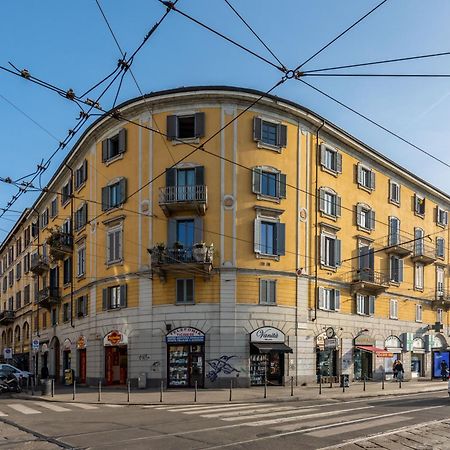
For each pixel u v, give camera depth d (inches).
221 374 1143.6
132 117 1289.4
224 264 1180.5
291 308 1235.2
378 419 617.3
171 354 1187.9
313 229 1327.5
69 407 812.6
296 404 836.0
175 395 1008.2
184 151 1221.1
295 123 1311.5
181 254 1178.0
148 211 1238.3
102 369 1302.9
